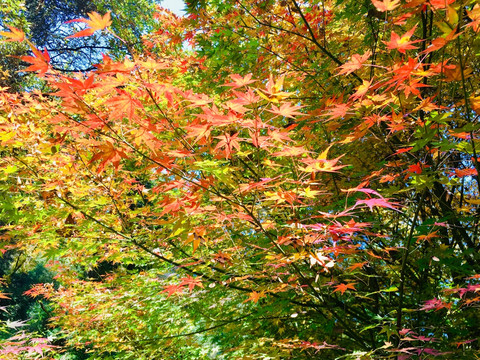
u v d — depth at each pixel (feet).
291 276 7.97
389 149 10.27
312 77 11.32
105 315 15.71
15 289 37.70
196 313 12.64
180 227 6.84
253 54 12.50
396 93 6.12
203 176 7.13
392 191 7.13
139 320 15.56
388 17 9.23
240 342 11.62
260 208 8.17
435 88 8.79
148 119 5.55
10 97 9.04
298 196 6.09
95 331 17.42
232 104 4.80
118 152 5.82
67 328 17.66
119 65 4.59
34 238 9.91
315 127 10.28
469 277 7.02
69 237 10.32
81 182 10.11
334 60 10.68
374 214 10.23
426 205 10.39
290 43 13.46
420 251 9.76
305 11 13.26
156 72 13.37
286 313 10.69
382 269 11.41
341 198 10.02
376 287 10.37
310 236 6.44
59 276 20.77
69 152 9.52
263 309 10.02
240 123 5.15
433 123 5.92
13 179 9.11
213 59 13.23
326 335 10.33
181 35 17.98
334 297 9.63
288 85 12.48
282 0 12.32
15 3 30.55
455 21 4.38
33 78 31.12
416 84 5.42
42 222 9.80
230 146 5.59
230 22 13.30
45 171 9.45
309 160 5.16
